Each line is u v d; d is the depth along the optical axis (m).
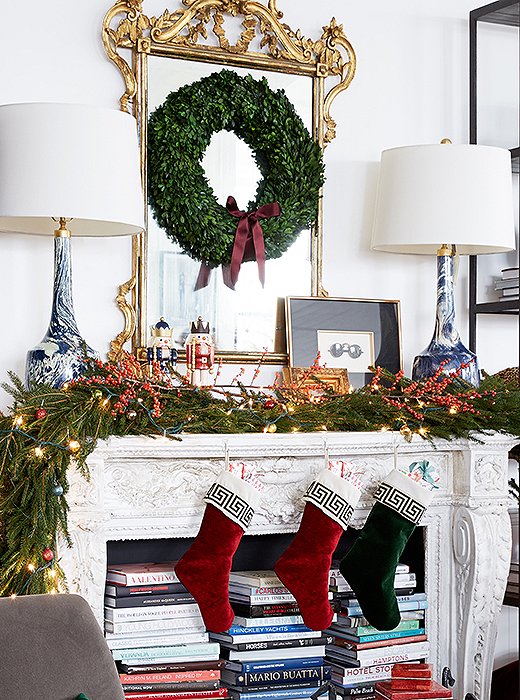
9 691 1.84
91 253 2.96
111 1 2.98
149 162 2.99
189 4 3.06
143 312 2.97
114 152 2.53
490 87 3.58
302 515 2.76
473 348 3.48
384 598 2.72
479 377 3.10
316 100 3.24
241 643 2.68
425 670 2.72
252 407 2.80
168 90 3.03
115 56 2.96
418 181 2.97
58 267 2.66
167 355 2.86
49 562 2.38
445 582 3.00
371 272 3.35
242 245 3.08
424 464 2.95
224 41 3.10
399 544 2.75
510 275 3.44
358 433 2.78
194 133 3.02
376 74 3.38
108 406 2.50
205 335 2.88
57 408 2.45
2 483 2.47
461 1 3.53
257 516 2.72
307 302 3.19
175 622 2.60
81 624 1.97
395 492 2.77
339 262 3.30
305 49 3.23
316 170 3.17
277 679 2.71
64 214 2.45
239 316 3.11
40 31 2.90
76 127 2.48
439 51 3.49
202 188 3.03
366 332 3.28
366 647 2.83
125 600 2.56
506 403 2.93
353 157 3.33
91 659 1.94
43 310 2.89
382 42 3.39
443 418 2.87
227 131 3.11
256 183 3.15
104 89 2.97
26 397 2.49
